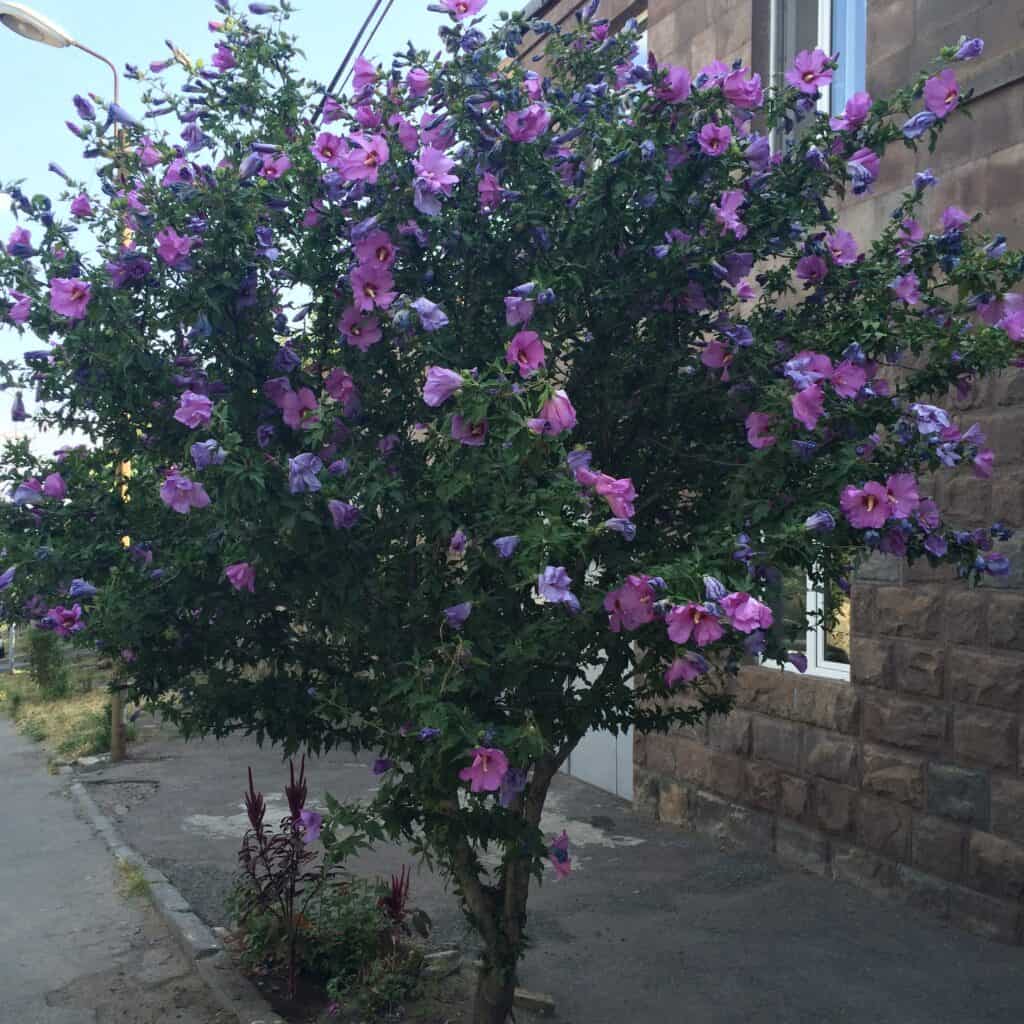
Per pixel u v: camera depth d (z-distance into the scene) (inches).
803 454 122.3
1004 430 211.2
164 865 290.4
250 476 113.0
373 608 130.9
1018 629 209.5
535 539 108.6
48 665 649.6
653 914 237.3
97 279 131.6
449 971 204.5
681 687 144.6
